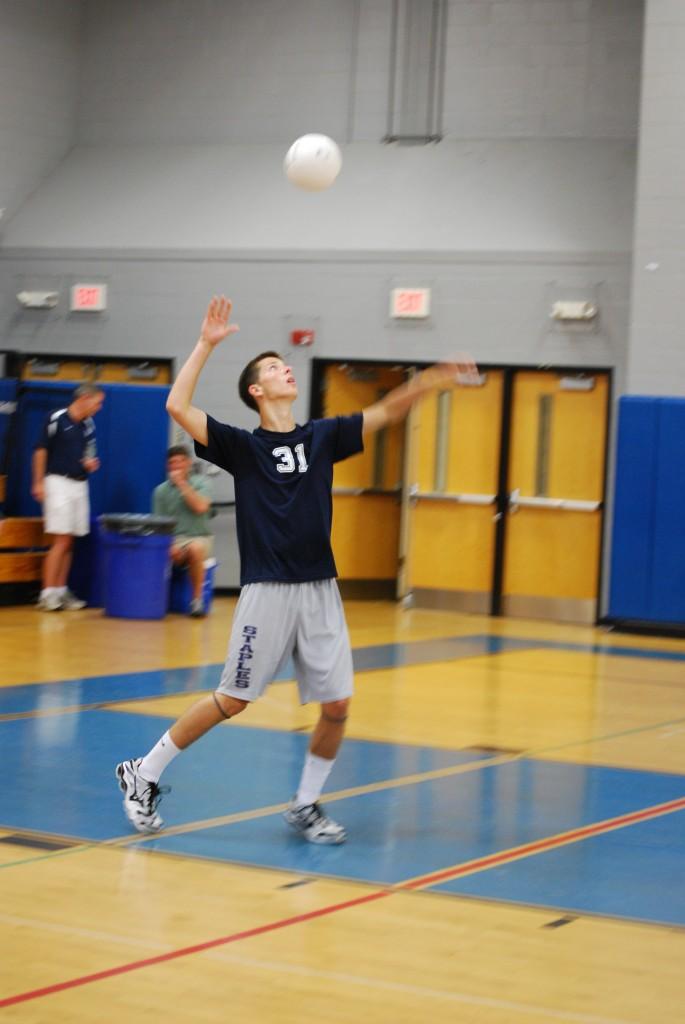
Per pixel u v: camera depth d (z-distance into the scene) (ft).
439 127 60.34
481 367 56.59
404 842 20.56
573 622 56.08
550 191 57.00
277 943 15.67
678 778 26.08
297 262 58.59
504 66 59.47
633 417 51.78
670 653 46.73
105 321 61.77
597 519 55.72
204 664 37.83
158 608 48.37
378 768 25.93
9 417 53.06
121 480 51.29
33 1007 13.41
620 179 56.59
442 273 56.75
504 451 56.80
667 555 51.70
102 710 30.35
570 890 18.38
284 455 19.62
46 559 49.85
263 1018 13.39
